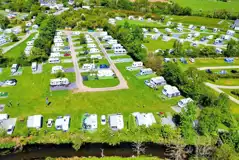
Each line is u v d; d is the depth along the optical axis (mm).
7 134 72000
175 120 79688
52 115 80562
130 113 82938
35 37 146375
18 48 132750
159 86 98750
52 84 96062
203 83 96000
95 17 185125
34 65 109625
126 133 73562
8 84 96562
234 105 88250
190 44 149375
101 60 120250
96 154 68750
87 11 198875
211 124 72375
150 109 85125
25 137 71812
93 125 75375
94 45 136375
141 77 105375
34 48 119500
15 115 80000
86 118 77812
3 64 110812
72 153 69000
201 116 74438
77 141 69000
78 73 106750
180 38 160875
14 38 143125
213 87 100250
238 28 181375
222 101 81000
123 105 86812
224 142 68188
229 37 160500
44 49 121938
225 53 133000
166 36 162875
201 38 159125
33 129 74062
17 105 84875
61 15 184125
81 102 87500
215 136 72312
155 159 66688
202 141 70938
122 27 160625
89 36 152500
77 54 126250
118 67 113750
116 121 76688
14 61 113875
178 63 121750
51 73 106188
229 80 106625
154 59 113812
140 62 114062
